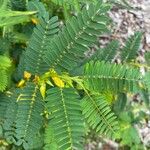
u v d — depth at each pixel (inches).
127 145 20.0
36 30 8.4
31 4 10.8
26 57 8.6
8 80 9.9
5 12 8.8
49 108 8.0
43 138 12.0
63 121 7.8
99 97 8.3
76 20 7.6
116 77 8.0
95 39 7.7
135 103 19.7
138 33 11.8
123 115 17.4
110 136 8.2
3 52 10.5
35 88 8.5
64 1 10.5
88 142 19.7
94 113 8.2
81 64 9.8
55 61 8.2
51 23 8.4
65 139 7.7
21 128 8.4
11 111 9.1
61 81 8.2
